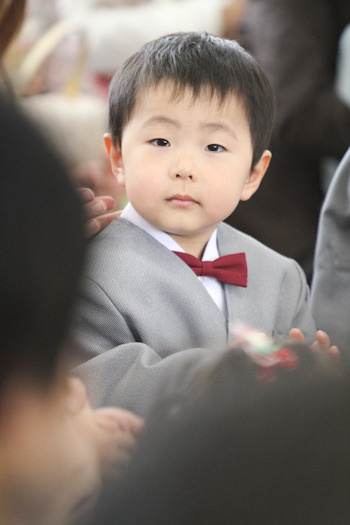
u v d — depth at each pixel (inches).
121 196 118.7
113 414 61.4
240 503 32.3
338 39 145.9
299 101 140.9
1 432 34.9
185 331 87.7
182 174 85.2
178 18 178.7
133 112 87.3
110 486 35.2
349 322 98.5
